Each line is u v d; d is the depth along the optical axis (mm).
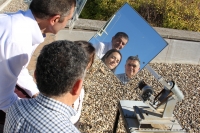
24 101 1250
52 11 1731
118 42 2197
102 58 2248
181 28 6082
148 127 2215
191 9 6320
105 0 6410
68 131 1116
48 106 1147
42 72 1152
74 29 4832
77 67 1171
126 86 4207
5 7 7691
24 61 1728
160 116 2184
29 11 1771
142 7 6324
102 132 3203
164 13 6199
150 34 2105
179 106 3877
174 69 4973
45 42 4484
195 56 5156
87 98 3779
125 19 2184
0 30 1652
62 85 1142
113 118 3467
